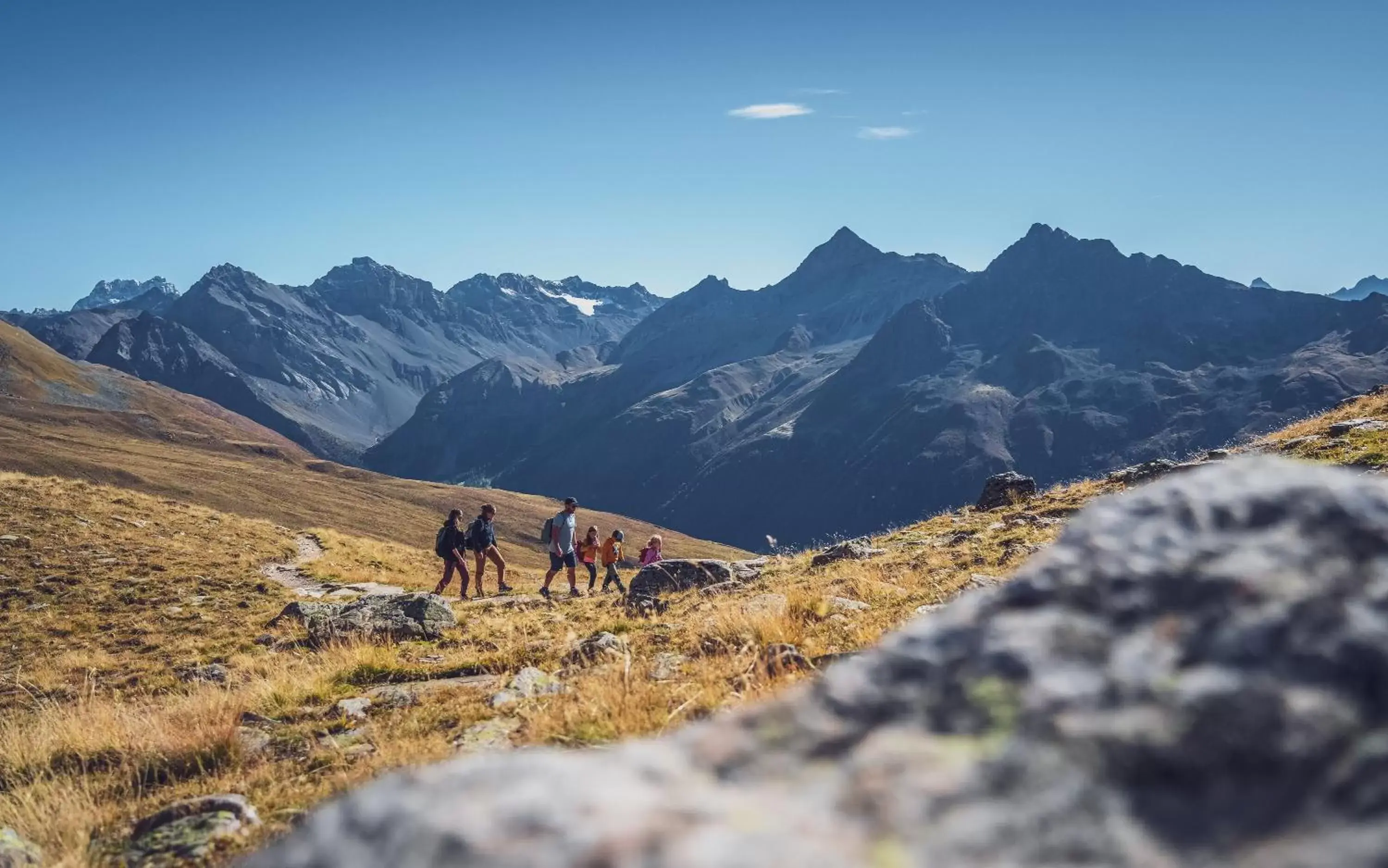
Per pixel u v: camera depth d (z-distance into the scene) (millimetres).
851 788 1068
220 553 40156
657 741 1321
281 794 6512
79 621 27766
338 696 11898
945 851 923
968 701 1220
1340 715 1019
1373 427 18844
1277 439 21766
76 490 46156
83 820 6164
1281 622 1187
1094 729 1087
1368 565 1266
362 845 1023
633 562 154625
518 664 12531
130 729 9852
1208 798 963
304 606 24891
